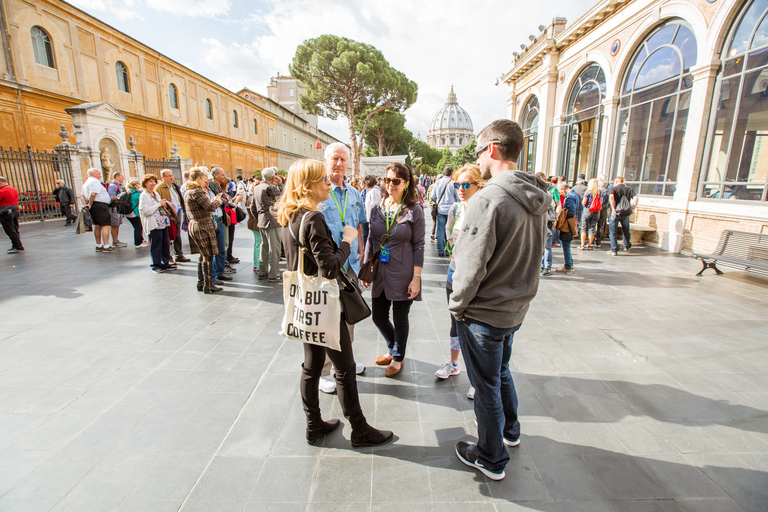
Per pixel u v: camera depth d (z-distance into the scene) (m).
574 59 12.16
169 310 4.38
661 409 2.48
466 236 1.63
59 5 16.92
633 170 9.67
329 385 2.73
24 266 6.59
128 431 2.24
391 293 2.74
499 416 1.82
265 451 2.10
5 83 14.88
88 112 14.09
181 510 1.71
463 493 1.82
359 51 28.20
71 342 3.48
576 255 7.86
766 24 6.33
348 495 1.80
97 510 1.70
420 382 2.85
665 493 1.81
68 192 12.21
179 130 25.84
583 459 2.04
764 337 3.63
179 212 6.81
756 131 6.77
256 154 38.34
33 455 2.04
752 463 2.00
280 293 5.09
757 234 5.52
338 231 2.69
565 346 3.45
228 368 3.02
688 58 7.88
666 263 7.05
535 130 15.59
